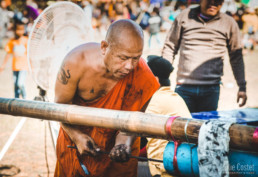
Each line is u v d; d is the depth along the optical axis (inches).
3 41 569.0
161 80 98.7
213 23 129.9
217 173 50.1
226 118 100.3
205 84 131.5
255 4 468.8
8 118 210.7
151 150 81.2
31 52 90.1
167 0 733.9
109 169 84.2
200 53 131.3
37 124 199.0
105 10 612.4
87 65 70.5
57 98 75.5
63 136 82.0
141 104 78.5
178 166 57.3
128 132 60.4
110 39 62.4
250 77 324.2
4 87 288.8
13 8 604.1
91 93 74.9
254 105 229.3
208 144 50.4
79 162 79.4
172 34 139.8
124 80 73.9
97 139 79.6
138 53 61.7
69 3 96.3
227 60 415.2
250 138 48.1
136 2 649.0
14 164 140.0
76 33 101.4
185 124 53.4
